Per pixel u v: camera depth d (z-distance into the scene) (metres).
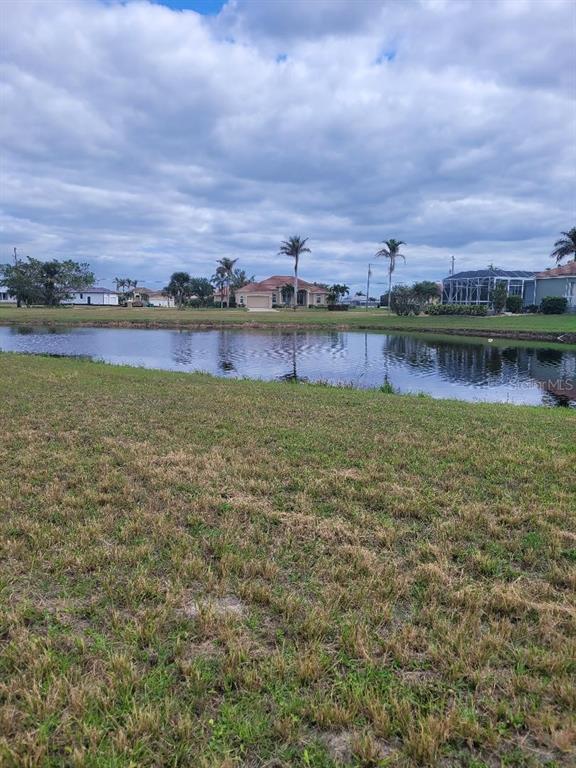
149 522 3.82
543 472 5.12
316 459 5.46
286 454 5.66
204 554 3.40
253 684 2.20
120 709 2.06
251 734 1.95
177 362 22.16
